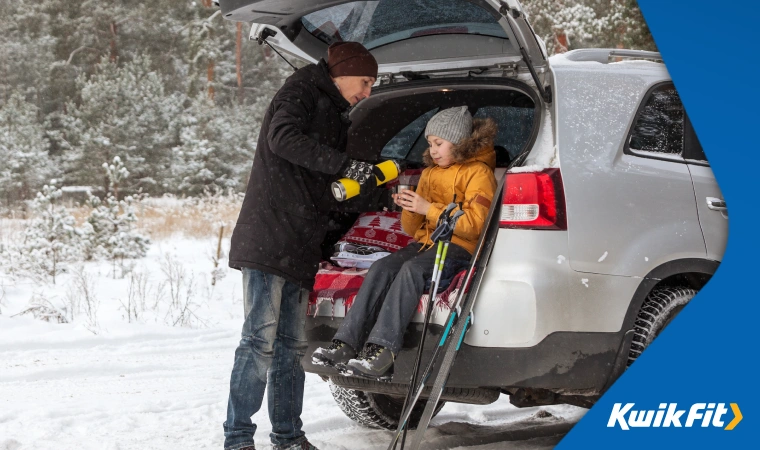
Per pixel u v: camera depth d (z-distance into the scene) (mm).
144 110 21625
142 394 5449
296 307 3812
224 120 22516
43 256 10078
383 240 4172
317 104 3678
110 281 9773
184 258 12062
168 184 20281
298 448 3902
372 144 4625
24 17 30859
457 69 4016
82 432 4453
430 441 4277
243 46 32594
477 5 3365
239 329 7969
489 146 3744
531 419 4883
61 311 7969
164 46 32469
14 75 29031
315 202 3680
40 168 19781
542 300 3270
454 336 3221
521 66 3775
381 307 3559
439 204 3643
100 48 31625
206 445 4203
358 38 4160
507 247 3312
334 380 3965
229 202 17828
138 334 7387
